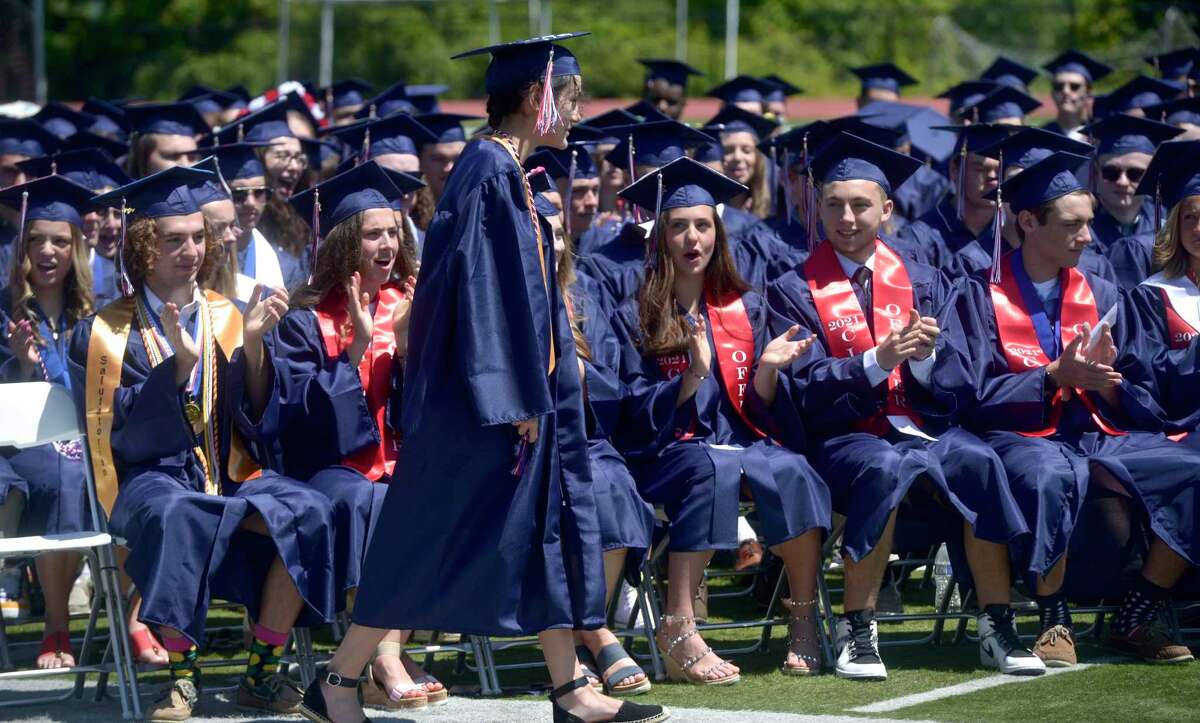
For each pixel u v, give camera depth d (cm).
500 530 1653
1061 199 2312
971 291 2361
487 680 2064
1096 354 2206
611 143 3453
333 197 2189
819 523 2058
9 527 2273
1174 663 2109
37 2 8025
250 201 2803
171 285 2111
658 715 1711
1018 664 2039
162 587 1847
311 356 2125
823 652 2144
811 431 2234
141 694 2066
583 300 2244
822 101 9538
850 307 2314
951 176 3153
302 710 1756
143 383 2034
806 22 11500
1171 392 2361
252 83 10769
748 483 2086
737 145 3534
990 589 2100
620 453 2200
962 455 2103
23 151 3494
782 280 2362
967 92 4047
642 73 10938
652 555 2155
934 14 11169
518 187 1659
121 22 11469
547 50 1705
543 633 1722
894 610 2497
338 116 4447
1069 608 2272
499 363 1608
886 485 2055
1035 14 10406
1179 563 2148
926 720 1770
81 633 2438
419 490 1666
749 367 2256
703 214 2230
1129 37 8769
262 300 2014
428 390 1653
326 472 2078
